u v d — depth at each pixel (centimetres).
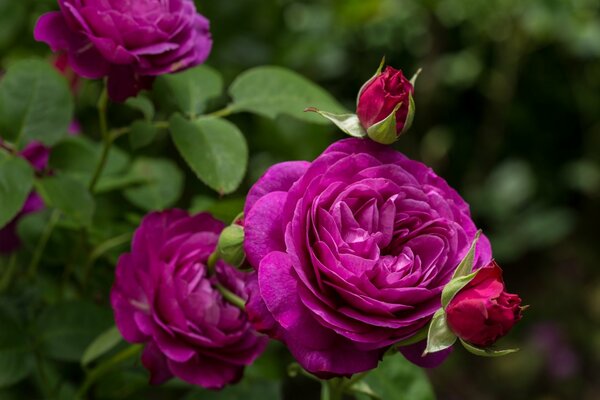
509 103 162
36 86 58
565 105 165
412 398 56
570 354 155
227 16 92
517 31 142
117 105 82
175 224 54
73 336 59
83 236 62
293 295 45
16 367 58
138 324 52
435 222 46
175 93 58
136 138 58
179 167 88
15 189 55
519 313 44
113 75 53
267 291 45
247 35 96
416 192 47
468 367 151
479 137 158
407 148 148
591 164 167
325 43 112
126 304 53
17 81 58
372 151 48
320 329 45
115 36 52
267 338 54
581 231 176
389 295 45
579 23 143
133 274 54
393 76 47
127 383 62
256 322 46
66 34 53
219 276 54
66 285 66
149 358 53
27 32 78
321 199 46
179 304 53
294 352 46
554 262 171
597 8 145
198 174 55
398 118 47
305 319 45
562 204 169
